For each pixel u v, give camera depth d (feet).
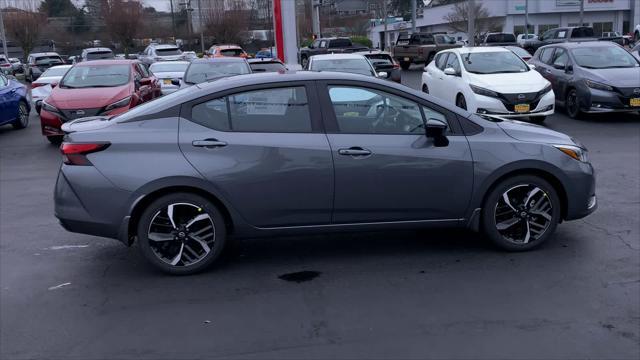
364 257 17.97
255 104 16.72
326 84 16.97
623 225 20.36
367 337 13.19
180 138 16.25
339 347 12.78
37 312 14.79
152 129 16.38
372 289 15.67
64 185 16.24
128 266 17.74
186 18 248.93
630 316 13.93
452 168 16.99
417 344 12.84
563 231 19.84
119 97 39.83
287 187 16.46
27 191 28.17
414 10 134.21
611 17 194.70
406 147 16.84
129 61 46.44
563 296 14.99
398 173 16.78
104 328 13.89
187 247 16.69
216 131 16.43
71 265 17.95
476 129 17.44
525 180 17.49
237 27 203.10
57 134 39.63
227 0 207.21
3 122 47.03
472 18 89.04
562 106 47.62
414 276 16.44
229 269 17.28
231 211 16.43
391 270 16.92
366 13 261.03
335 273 16.81
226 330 13.65
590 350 12.50
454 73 44.98
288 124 16.71
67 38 225.56
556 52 49.55
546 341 12.87
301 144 16.44
